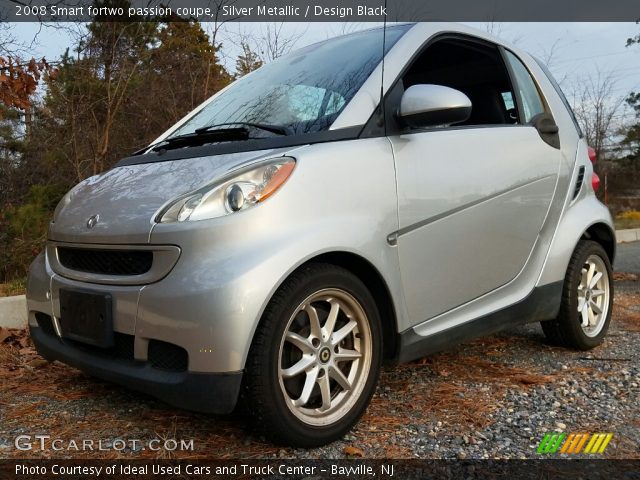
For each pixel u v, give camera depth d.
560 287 3.32
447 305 2.69
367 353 2.36
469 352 3.48
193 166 2.40
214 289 1.95
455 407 2.60
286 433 2.10
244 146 2.44
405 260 2.47
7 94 4.78
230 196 2.08
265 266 1.99
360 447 2.21
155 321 2.04
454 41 3.06
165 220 2.12
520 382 2.92
